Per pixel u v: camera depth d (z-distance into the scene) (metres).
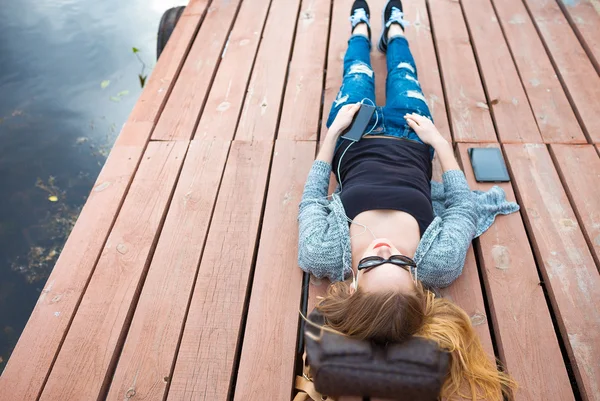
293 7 3.44
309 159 2.46
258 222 2.22
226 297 1.97
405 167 2.03
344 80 2.54
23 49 3.94
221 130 2.63
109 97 3.60
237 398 1.71
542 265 2.02
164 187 2.37
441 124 2.59
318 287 1.97
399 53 2.67
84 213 2.26
